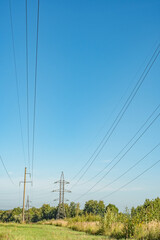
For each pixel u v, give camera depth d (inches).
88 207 5590.6
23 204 2485.2
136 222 987.9
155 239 874.1
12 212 6717.5
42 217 6737.2
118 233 1034.1
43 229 1153.4
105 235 1107.9
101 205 5580.7
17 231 893.2
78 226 1457.9
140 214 1037.8
